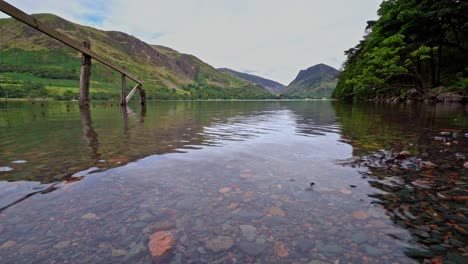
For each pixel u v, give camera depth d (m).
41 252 1.82
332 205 2.60
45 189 2.98
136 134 7.48
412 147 5.33
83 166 3.96
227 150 5.25
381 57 30.91
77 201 2.65
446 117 11.61
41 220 2.25
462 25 29.36
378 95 43.19
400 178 3.42
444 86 30.20
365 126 9.15
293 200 2.73
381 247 1.88
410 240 1.97
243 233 2.09
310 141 6.30
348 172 3.71
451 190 2.97
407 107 20.73
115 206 2.54
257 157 4.64
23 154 4.76
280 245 1.92
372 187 3.10
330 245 1.92
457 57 34.59
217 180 3.36
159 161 4.32
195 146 5.65
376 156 4.61
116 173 3.61
